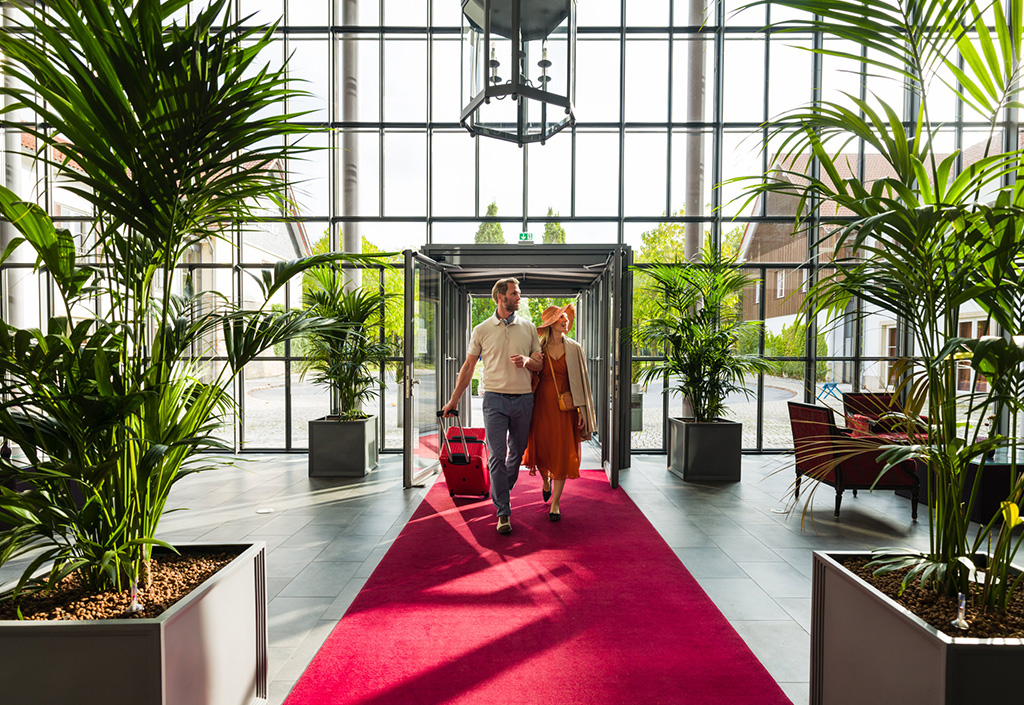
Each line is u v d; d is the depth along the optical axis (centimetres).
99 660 144
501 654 243
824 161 172
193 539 407
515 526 435
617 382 562
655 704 207
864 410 576
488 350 424
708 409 618
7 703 145
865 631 163
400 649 247
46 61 158
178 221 188
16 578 320
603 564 353
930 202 166
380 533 419
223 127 176
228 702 180
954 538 171
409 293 560
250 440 823
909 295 180
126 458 180
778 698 211
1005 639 135
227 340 209
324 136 815
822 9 175
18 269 827
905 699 146
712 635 260
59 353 160
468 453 511
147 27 162
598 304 776
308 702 207
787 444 830
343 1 818
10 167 807
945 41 169
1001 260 155
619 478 609
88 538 178
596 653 244
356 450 618
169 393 193
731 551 379
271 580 328
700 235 810
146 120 170
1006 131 748
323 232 825
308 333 215
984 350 132
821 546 391
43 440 173
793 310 793
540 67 358
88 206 820
